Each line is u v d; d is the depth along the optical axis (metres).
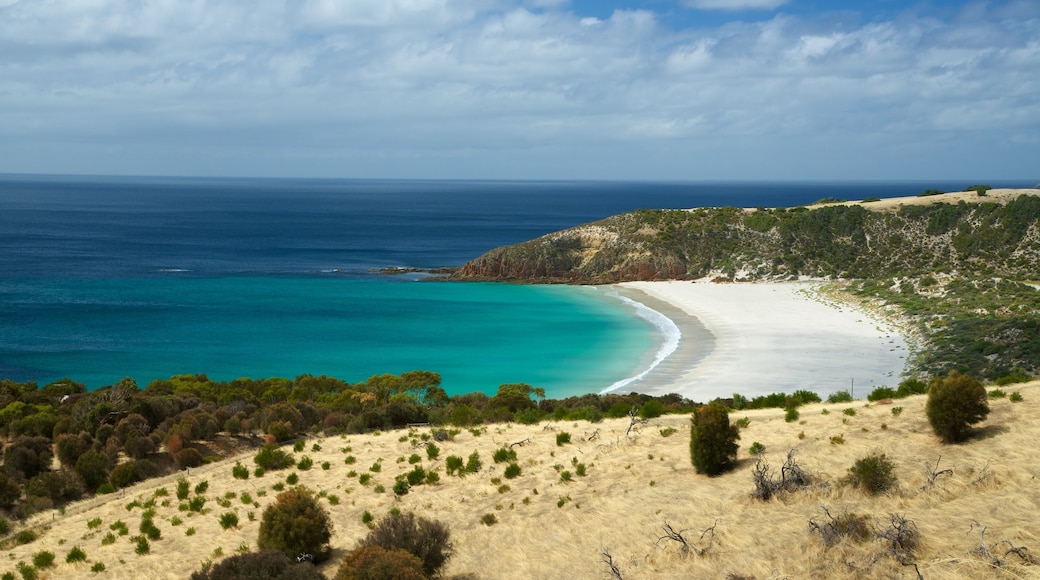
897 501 15.84
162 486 27.62
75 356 71.25
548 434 28.34
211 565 18.55
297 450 30.34
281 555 16.16
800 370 59.72
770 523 16.03
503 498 21.80
